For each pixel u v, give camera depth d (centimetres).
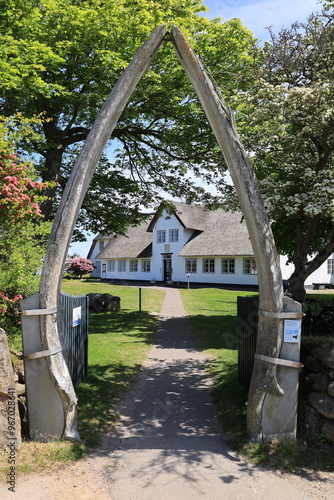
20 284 665
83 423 546
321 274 3297
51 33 1182
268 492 391
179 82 1299
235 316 1620
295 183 950
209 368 841
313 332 668
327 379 489
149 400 657
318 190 782
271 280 482
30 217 692
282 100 766
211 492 391
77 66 1221
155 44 502
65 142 1416
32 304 482
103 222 1658
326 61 829
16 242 709
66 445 472
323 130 825
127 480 411
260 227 479
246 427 532
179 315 1667
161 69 1275
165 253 4016
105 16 1151
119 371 811
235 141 484
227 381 732
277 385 477
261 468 438
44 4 1134
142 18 1158
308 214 788
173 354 966
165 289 3167
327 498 381
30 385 484
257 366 494
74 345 671
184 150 1469
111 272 4750
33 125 1248
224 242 3462
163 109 1369
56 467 429
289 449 464
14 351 594
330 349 489
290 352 489
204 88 485
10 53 1005
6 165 634
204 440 510
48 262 483
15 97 1038
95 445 488
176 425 557
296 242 1080
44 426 487
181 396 677
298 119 791
